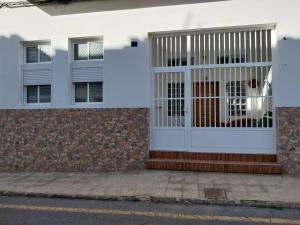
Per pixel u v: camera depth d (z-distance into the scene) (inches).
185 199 243.0
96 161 343.3
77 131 348.5
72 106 352.5
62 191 269.0
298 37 303.1
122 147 337.7
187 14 325.4
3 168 366.9
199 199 241.0
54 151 353.7
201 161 323.3
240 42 328.8
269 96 321.7
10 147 366.3
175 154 335.9
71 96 357.4
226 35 332.2
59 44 355.9
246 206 234.5
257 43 326.0
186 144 335.9
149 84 339.0
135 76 336.8
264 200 235.0
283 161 304.5
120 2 340.2
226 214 218.5
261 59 324.5
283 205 230.7
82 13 350.0
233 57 331.0
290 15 304.8
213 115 333.1
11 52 368.8
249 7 312.3
